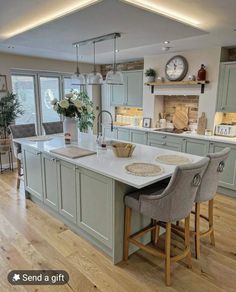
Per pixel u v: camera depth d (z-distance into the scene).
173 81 4.69
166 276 2.07
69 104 3.40
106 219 2.33
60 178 2.88
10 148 5.08
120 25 2.56
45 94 5.86
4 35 3.21
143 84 5.30
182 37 3.07
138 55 5.01
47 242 2.65
